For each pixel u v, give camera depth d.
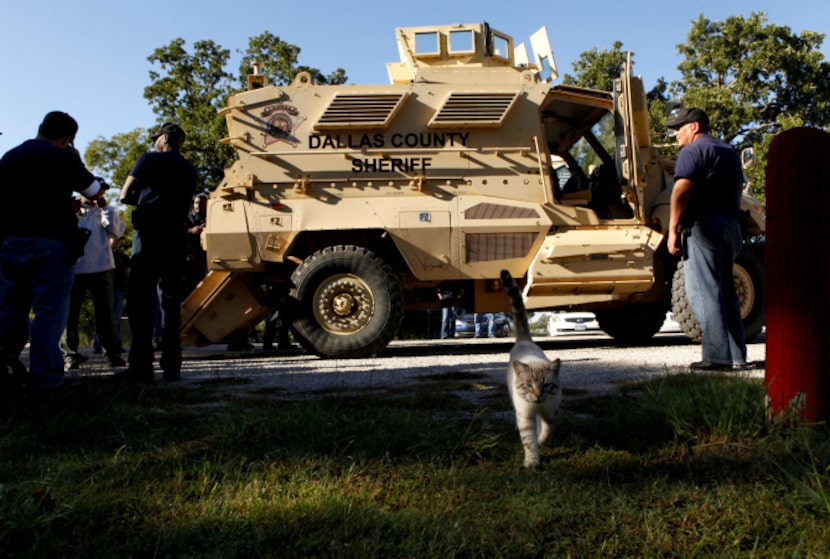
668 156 9.92
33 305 4.96
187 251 6.24
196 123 31.11
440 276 8.43
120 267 10.41
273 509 2.63
